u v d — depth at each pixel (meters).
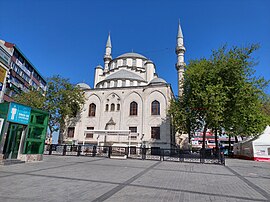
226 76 22.94
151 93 32.91
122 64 50.22
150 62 46.66
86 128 34.25
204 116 24.00
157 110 31.83
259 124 26.19
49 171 9.24
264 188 7.19
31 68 42.59
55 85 31.03
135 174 9.37
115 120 33.25
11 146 12.34
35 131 13.74
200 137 76.00
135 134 30.77
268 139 23.17
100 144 31.50
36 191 5.52
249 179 9.19
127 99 33.88
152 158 19.83
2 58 19.95
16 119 12.15
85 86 44.38
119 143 30.70
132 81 41.28
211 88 21.23
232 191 6.49
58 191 5.62
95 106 35.38
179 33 47.78
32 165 11.25
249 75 24.28
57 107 29.91
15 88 35.22
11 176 7.60
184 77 26.23
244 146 26.75
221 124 23.89
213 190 6.54
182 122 25.08
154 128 31.03
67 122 35.22
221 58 24.39
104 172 9.64
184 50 46.12
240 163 18.56
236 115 22.95
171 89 35.59
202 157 17.33
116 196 5.31
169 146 29.12
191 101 23.28
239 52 24.19
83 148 26.59
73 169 10.25
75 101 33.50
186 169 12.25
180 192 6.06
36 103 27.47
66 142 33.69
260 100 29.53
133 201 4.90
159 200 5.08
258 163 19.19
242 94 21.91
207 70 23.48
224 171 11.92
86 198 5.02
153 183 7.32
